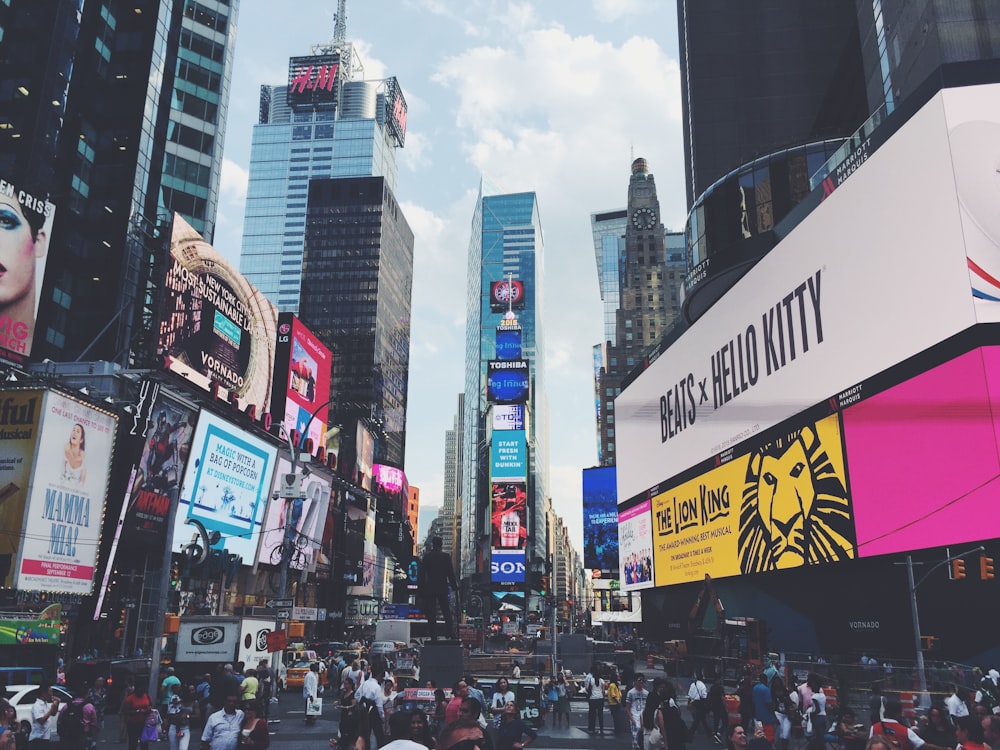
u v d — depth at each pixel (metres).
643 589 75.31
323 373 88.69
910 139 36.34
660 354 72.62
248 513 61.59
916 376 35.03
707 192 59.44
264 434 65.69
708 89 101.81
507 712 11.23
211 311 60.59
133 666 30.56
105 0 88.12
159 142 88.88
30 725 17.47
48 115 78.94
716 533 56.44
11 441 37.56
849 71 87.88
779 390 47.69
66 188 80.38
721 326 57.19
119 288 79.06
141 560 48.56
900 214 36.81
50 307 75.94
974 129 33.56
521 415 158.12
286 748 20.94
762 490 49.16
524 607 147.38
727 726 22.47
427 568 23.41
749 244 54.34
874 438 37.84
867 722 23.23
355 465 103.88
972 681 24.38
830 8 102.00
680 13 117.88
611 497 136.12
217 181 94.94
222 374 62.06
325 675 39.41
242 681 22.91
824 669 29.12
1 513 36.69
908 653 34.69
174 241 55.53
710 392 58.97
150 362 51.62
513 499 152.75
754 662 37.44
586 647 42.38
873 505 37.59
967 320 32.09
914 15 53.69
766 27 102.81
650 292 195.38
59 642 29.23
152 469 47.59
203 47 96.50
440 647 22.27
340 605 92.69
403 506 155.25
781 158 54.25
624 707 25.52
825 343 42.66
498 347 167.50
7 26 80.94
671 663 48.31
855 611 39.03
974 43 49.59
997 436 30.36
